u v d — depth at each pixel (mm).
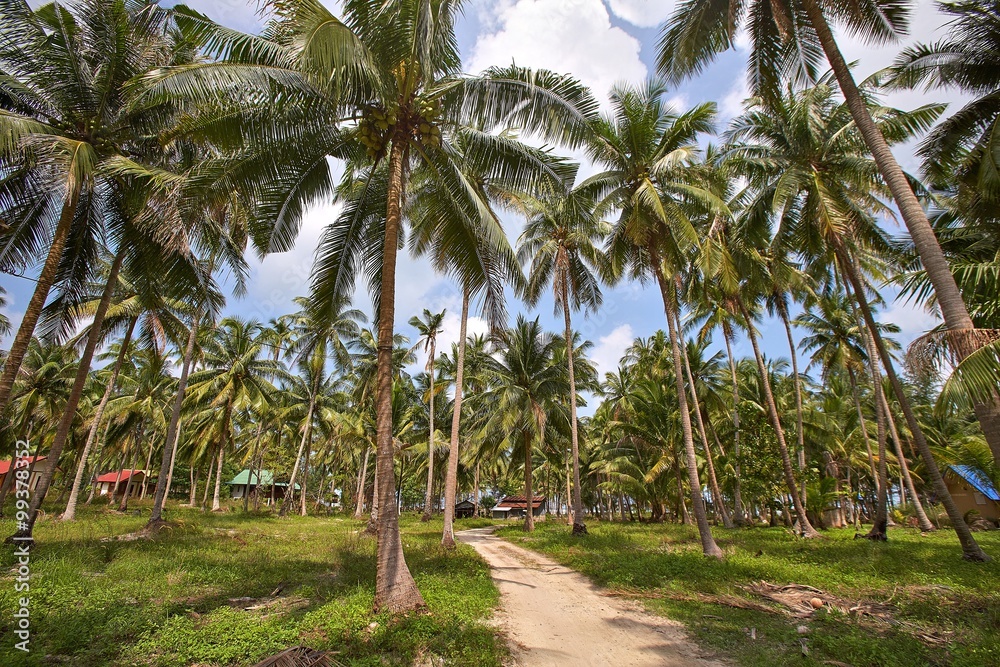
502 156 9281
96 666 4762
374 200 9992
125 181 10086
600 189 14820
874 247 14578
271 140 8352
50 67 9531
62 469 39688
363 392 28984
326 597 7523
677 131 13742
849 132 13695
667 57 9852
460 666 5043
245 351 27688
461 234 9656
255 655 5109
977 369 6438
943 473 27609
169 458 17250
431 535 20797
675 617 7199
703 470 31578
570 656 5672
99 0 9695
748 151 15758
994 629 6148
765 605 7703
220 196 8430
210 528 18547
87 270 12078
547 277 21219
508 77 8531
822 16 8555
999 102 9680
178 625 5879
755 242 16219
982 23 9289
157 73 7949
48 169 8453
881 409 17094
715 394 26359
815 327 22891
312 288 9570
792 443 25703
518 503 59938
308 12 6754
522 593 9086
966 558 11305
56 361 26500
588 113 8773
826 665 5086
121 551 10586
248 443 40844
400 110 8281
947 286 7094
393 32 7750
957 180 10930
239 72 7195
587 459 38938
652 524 31297
